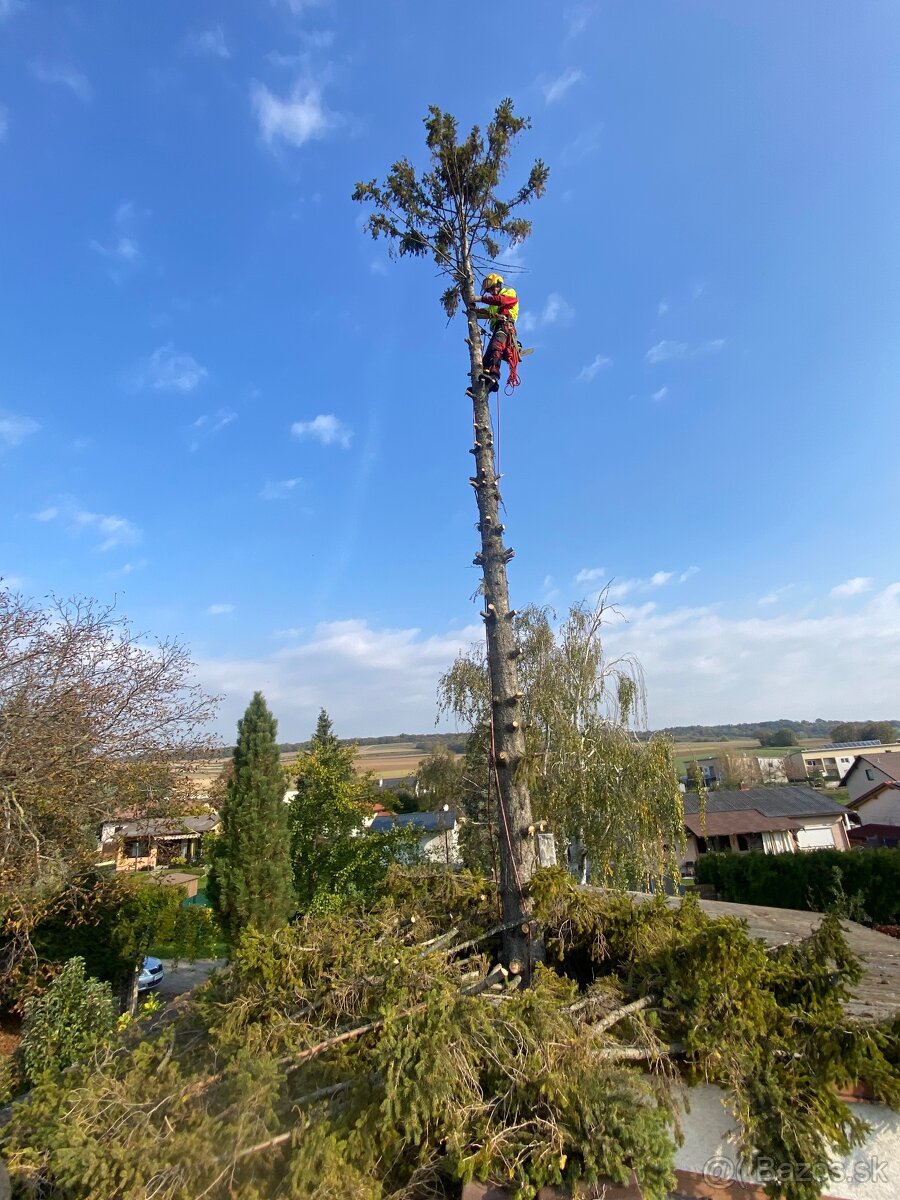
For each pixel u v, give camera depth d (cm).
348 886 1421
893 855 1864
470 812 1405
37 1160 256
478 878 529
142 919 1457
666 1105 287
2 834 1008
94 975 1264
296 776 1686
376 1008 340
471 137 622
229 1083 269
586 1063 279
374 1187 242
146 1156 229
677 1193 315
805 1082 289
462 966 427
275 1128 256
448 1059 269
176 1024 385
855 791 3875
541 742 1262
